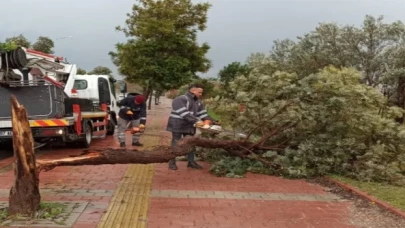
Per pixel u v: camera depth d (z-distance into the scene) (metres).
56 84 12.07
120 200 6.97
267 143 10.02
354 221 6.25
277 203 7.11
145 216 6.20
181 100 9.47
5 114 11.89
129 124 13.46
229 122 10.25
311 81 9.35
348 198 7.50
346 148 9.15
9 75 11.95
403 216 6.29
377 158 8.95
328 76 9.34
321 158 9.09
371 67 19.06
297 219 6.30
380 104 9.81
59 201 6.81
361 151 9.24
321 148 9.16
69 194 7.29
